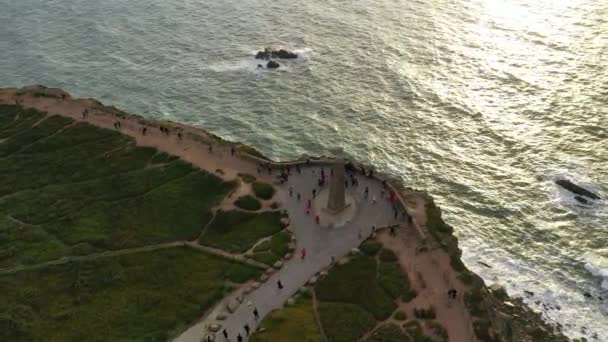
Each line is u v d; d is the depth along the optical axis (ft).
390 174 336.70
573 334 243.81
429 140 363.35
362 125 378.73
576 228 298.15
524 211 310.04
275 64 447.01
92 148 339.98
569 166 337.11
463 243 291.38
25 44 506.07
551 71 425.28
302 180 301.22
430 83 418.31
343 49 470.39
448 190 325.42
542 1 533.55
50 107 387.75
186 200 294.05
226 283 243.60
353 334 215.92
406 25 503.61
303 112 394.11
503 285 267.39
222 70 449.48
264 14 542.98
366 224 270.05
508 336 228.43
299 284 241.76
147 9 567.18
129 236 272.92
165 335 221.05
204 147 335.47
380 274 241.55
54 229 280.72
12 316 228.84
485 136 364.58
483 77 422.41
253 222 276.21
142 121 364.79
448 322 219.82
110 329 223.92
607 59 435.53
